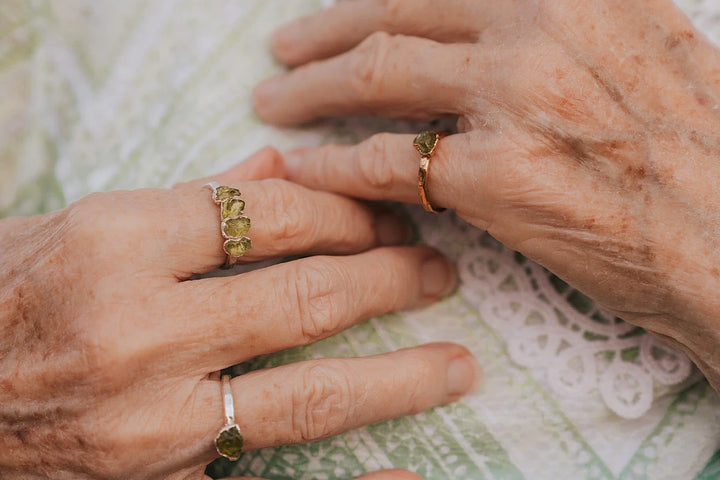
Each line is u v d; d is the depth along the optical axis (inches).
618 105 10.5
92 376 10.1
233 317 10.4
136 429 10.2
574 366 11.4
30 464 10.5
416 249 11.8
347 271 11.0
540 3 10.8
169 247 10.5
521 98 10.6
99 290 10.2
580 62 10.6
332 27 12.1
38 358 10.3
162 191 10.9
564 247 10.7
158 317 10.2
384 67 11.4
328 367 10.6
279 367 10.6
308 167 11.8
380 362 10.9
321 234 11.3
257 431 10.4
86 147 12.8
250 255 11.0
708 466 11.3
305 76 12.1
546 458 11.4
